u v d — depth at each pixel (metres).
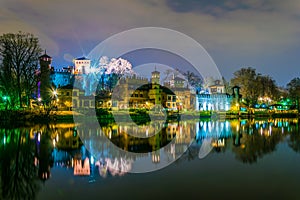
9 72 79.00
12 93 77.88
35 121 72.38
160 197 15.52
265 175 20.11
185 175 20.20
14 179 19.06
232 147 34.03
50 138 41.53
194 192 16.33
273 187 17.23
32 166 23.12
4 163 24.41
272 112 124.25
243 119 99.38
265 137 44.66
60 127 59.59
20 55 80.69
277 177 19.53
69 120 76.75
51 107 79.88
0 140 39.19
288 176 19.73
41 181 18.66
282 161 25.06
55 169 22.11
